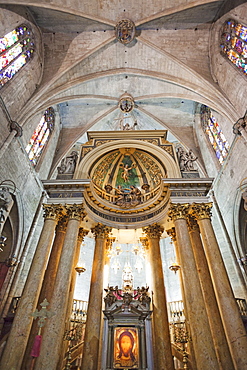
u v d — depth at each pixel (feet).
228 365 31.09
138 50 58.59
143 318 40.14
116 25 53.26
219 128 58.59
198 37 56.49
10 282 45.14
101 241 49.06
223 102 50.14
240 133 43.73
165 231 55.11
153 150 54.19
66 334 37.14
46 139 64.18
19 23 48.06
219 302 33.63
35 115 53.06
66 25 54.24
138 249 53.93
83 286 58.75
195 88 55.77
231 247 49.65
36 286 35.17
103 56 58.85
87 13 50.98
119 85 66.90
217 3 49.88
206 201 44.34
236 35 48.98
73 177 49.32
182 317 50.96
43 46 56.65
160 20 53.06
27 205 50.72
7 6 44.16
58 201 45.55
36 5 46.24
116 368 35.47
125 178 58.18
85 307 54.85
